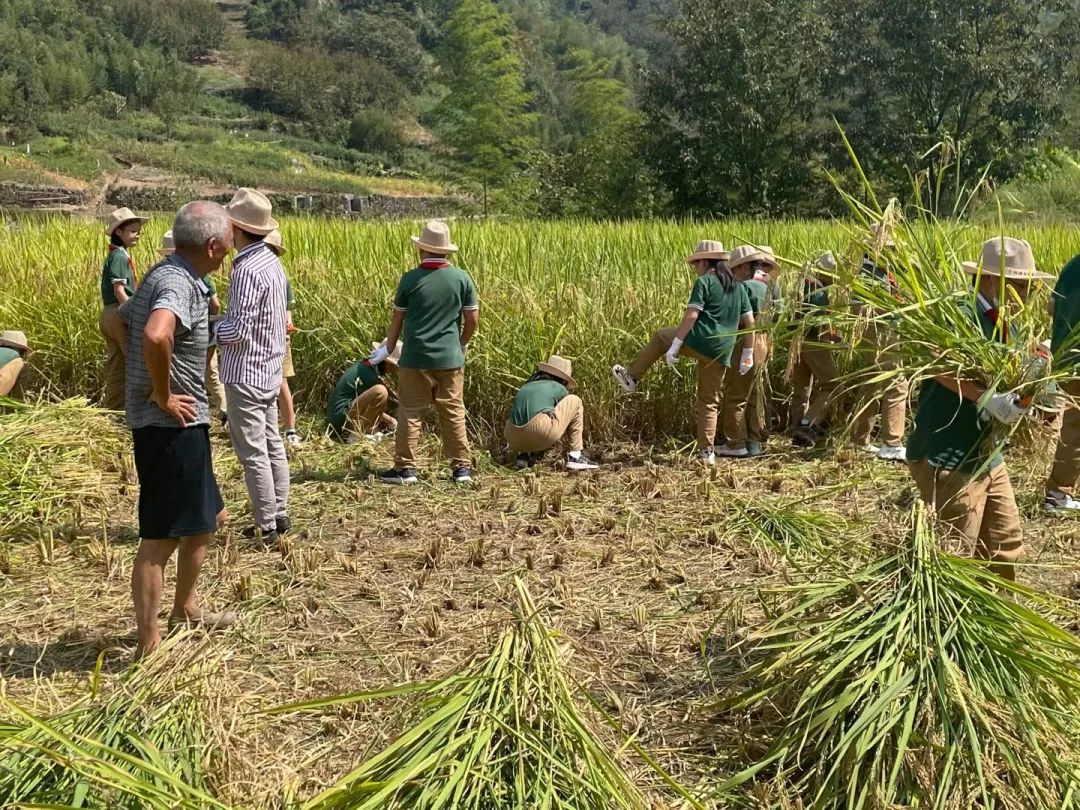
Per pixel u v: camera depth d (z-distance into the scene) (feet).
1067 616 14.64
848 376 14.20
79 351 30.91
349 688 13.47
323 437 27.12
